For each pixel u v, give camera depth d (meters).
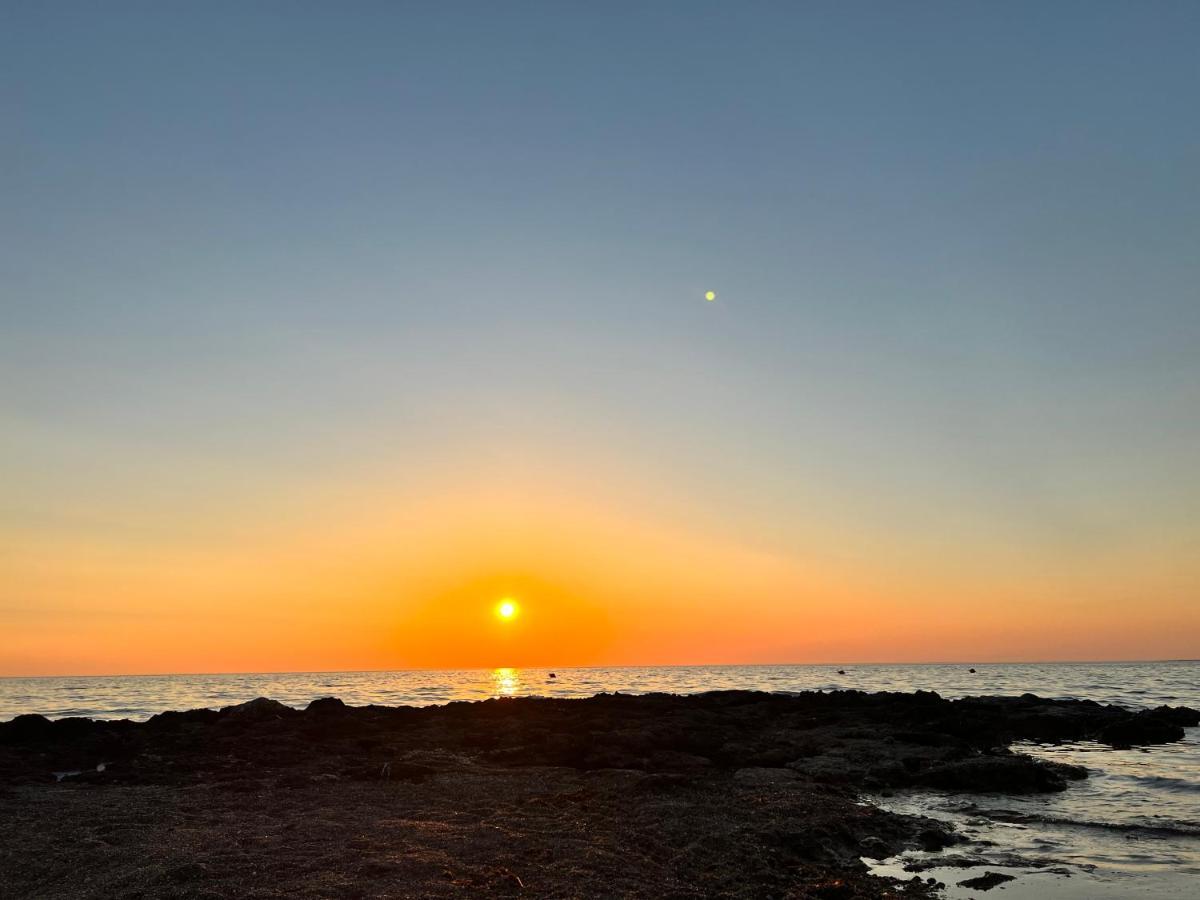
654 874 14.90
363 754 29.44
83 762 28.39
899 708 42.41
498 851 15.98
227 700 82.00
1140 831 19.80
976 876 16.03
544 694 90.00
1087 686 96.81
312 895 13.14
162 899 12.88
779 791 23.34
